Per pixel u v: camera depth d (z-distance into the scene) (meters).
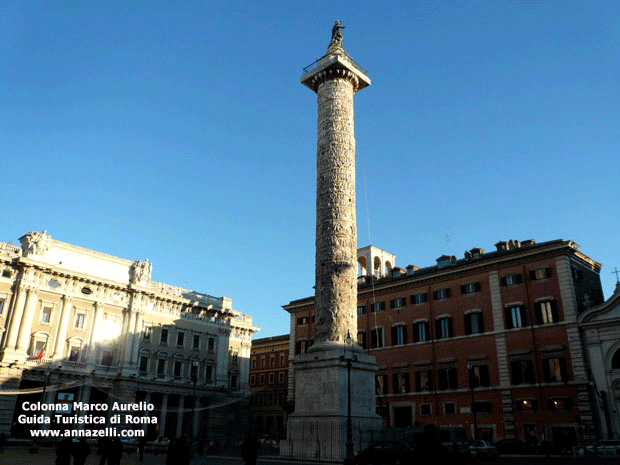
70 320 57.94
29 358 53.38
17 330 52.94
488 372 45.62
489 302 47.28
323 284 33.44
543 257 44.75
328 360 30.92
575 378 40.28
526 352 43.50
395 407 51.12
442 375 48.62
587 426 38.56
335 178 35.25
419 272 55.31
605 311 40.28
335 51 38.03
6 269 54.09
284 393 79.75
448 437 31.16
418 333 51.59
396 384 51.72
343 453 28.36
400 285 54.12
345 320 32.62
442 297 50.88
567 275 43.03
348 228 34.44
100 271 61.81
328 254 33.78
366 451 21.61
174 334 67.31
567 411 40.12
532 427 41.66
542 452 38.00
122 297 62.97
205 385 68.25
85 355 58.00
